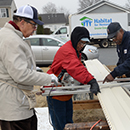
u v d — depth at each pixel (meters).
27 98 1.74
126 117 1.61
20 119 1.68
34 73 1.63
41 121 3.05
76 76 1.95
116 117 1.61
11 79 1.66
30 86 1.77
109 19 14.42
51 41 7.46
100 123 1.70
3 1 27.52
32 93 1.80
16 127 1.73
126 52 2.47
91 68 3.63
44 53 7.31
